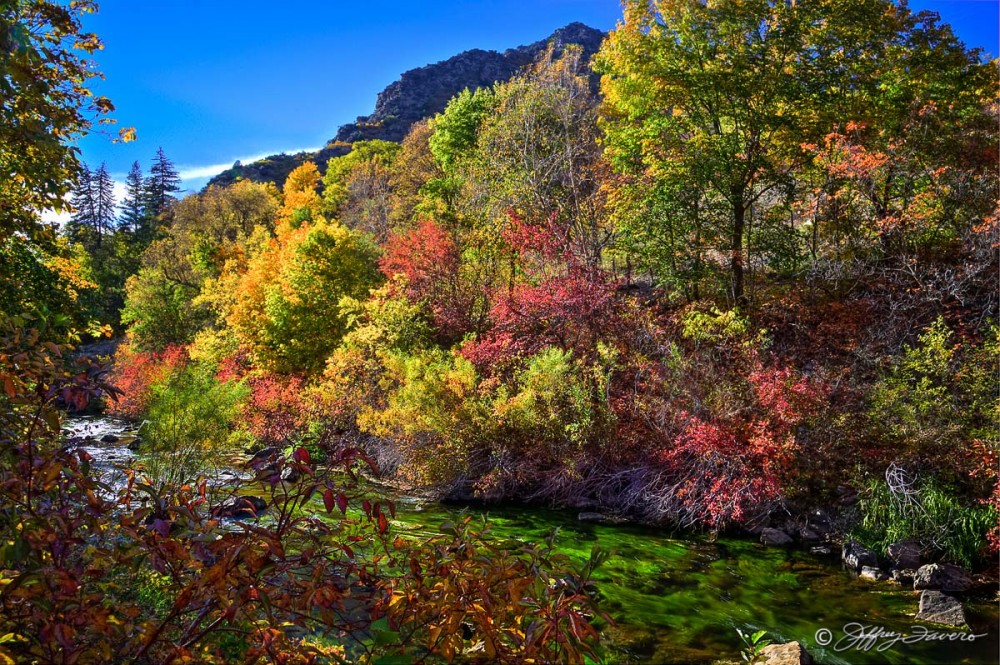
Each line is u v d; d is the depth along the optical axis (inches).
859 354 544.7
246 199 2220.7
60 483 113.5
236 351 1006.4
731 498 432.1
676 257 722.2
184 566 116.6
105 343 1721.2
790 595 326.6
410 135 2016.5
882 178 681.6
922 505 378.9
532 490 512.7
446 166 1337.4
